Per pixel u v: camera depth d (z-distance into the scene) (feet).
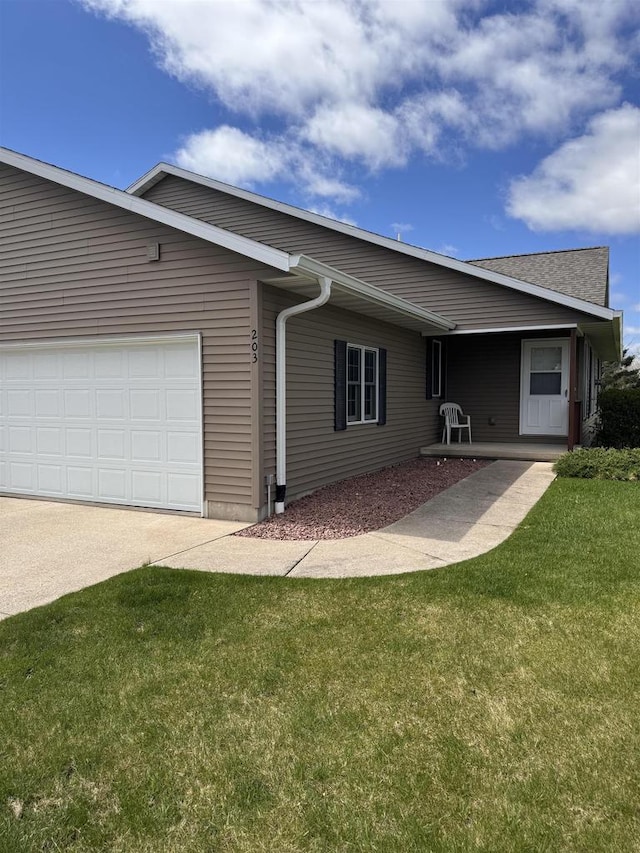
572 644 10.55
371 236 36.86
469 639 10.82
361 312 28.86
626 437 42.39
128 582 13.97
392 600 12.75
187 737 8.04
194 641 10.85
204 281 21.17
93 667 9.93
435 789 6.98
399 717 8.43
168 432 22.41
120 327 22.94
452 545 17.30
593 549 16.31
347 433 28.68
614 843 6.12
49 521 21.20
